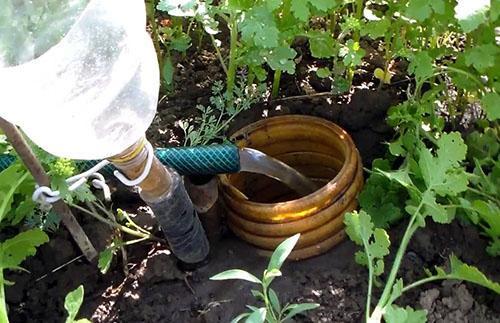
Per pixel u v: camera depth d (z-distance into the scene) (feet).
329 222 4.31
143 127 3.33
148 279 4.39
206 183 4.43
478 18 3.69
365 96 5.14
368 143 5.07
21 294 4.40
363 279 4.32
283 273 4.36
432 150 4.87
